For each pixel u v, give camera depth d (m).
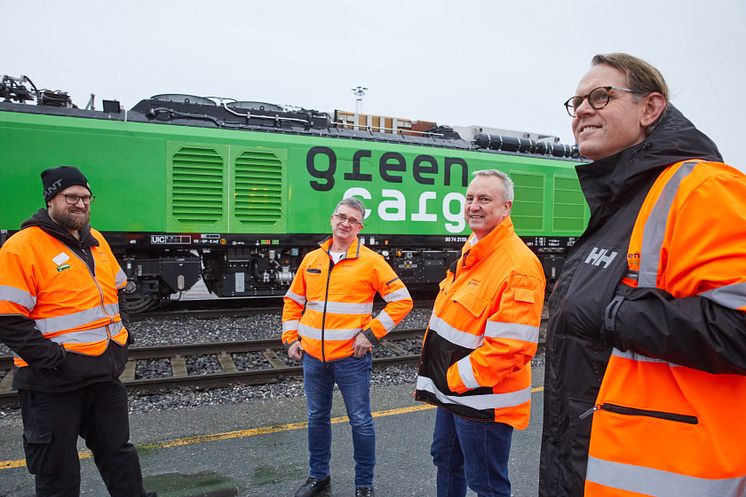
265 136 7.70
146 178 7.00
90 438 2.49
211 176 7.36
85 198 2.37
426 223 8.72
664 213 1.26
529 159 9.77
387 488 3.00
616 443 1.25
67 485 2.30
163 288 8.00
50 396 2.24
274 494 2.90
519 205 9.65
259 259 7.96
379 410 4.20
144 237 7.05
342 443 3.58
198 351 5.63
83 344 2.28
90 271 2.41
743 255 1.10
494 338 1.98
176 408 4.21
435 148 8.86
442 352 2.21
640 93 1.42
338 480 3.07
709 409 1.15
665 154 1.35
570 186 10.21
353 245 2.95
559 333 1.48
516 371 2.08
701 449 1.14
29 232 2.26
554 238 10.08
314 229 7.95
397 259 8.84
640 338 1.17
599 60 1.53
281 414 4.09
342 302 2.82
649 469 1.20
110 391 2.46
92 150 6.70
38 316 2.23
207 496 2.86
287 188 7.79
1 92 6.80
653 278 1.25
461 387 2.04
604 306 1.33
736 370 1.07
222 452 3.41
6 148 6.31
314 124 8.49
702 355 1.09
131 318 7.14
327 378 2.89
